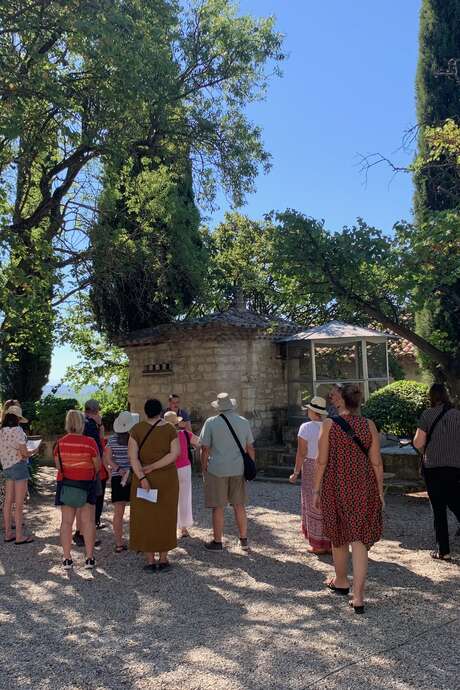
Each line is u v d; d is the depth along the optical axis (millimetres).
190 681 3838
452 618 4824
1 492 9562
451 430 6574
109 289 16234
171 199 15609
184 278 17406
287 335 16469
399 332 9852
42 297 11953
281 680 3811
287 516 9070
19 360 19641
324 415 7008
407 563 6477
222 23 14672
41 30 10914
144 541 6246
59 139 13477
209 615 5051
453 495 6652
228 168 14992
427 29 13375
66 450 6547
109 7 10609
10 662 4223
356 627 4680
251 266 22000
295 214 9531
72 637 4648
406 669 3920
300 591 5621
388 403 11328
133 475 6414
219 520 7195
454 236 8305
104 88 11273
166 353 16234
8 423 8039
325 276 9664
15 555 7262
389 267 8758
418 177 12844
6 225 11836
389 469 10844
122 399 19672
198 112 14672
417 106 13531
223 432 7160
